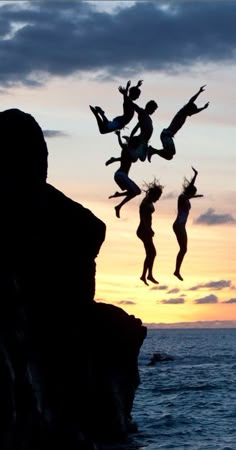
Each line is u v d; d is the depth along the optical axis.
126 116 17.77
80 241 25.39
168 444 35.81
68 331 25.11
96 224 25.84
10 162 22.06
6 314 19.92
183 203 19.27
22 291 23.33
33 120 22.66
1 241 21.78
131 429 36.72
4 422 18.20
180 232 19.20
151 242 18.88
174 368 93.31
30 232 23.33
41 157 22.75
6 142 22.05
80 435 23.31
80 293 25.84
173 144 17.92
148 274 19.03
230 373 82.88
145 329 32.88
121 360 31.72
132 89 17.81
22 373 19.64
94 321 30.59
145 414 47.44
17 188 22.06
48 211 24.73
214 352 144.50
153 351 150.25
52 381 24.14
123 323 31.66
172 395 60.09
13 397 18.52
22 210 22.48
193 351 150.75
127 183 18.20
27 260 23.59
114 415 31.28
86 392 26.64
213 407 51.38
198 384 68.31
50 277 24.56
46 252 24.39
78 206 25.73
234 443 36.75
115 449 31.92
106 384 30.66
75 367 25.80
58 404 23.84
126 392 32.50
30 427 20.05
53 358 24.42
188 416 46.50
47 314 24.48
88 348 27.16
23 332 20.38
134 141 17.91
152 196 18.92
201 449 34.91
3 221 21.84
